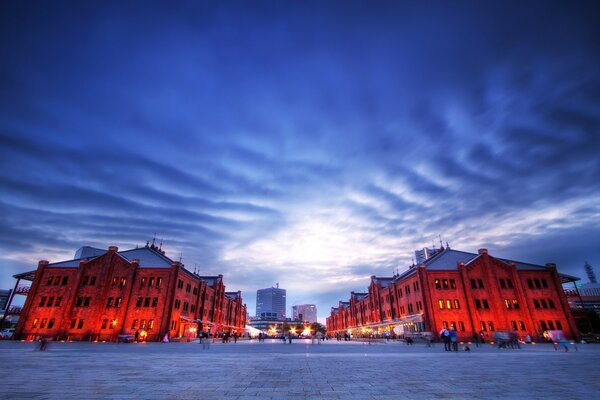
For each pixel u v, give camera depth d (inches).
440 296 1979.6
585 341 1770.4
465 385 397.1
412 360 739.4
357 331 3570.4
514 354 922.7
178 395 331.3
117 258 2047.2
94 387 370.0
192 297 2309.3
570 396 332.5
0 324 2728.8
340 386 389.4
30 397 315.3
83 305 1937.7
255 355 887.7
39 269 2027.6
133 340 1849.2
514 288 2016.5
